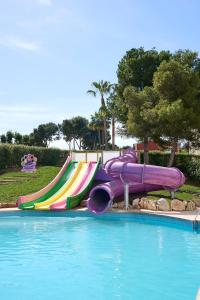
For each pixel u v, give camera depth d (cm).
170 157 3100
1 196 2462
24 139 7744
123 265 1139
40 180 2841
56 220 1986
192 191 2336
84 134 10481
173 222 1720
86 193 2362
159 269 1091
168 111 2759
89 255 1264
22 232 1677
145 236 1543
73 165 2686
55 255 1273
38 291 934
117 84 3753
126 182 2105
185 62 3188
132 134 3192
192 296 877
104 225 1817
